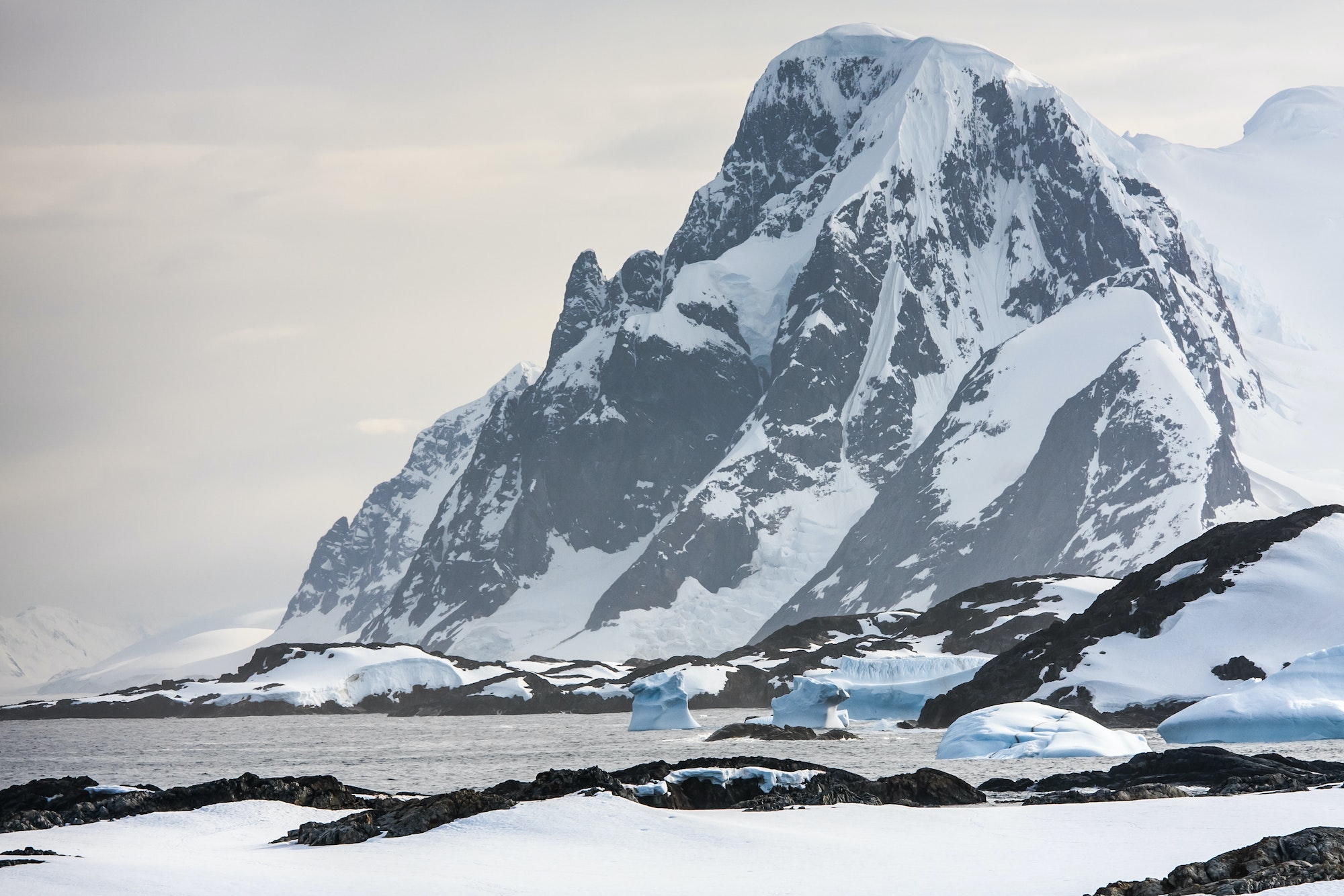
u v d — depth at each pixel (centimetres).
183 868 5181
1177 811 6725
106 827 6588
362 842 5962
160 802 7481
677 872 5188
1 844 6119
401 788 12406
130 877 4947
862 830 6331
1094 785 9512
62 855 5619
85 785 8444
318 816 6844
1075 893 4684
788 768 8456
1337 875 4297
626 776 7812
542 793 7388
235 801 7331
